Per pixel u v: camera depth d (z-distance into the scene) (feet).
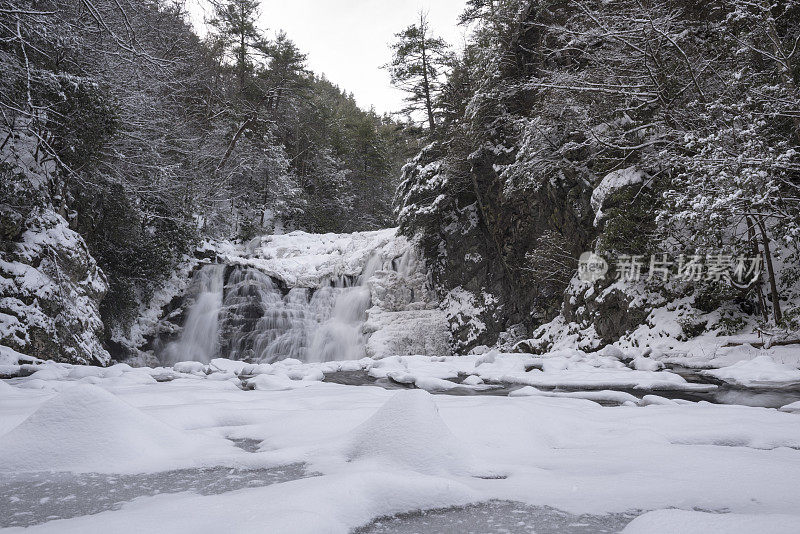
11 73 38.24
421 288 79.30
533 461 8.21
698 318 38.27
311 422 10.84
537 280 59.52
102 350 46.29
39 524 5.54
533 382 26.14
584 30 49.73
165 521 5.02
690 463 7.57
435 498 6.09
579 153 53.78
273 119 129.18
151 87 57.21
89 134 44.45
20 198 41.14
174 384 21.34
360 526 5.38
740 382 24.91
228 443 9.81
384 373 30.86
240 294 76.95
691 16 44.70
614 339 45.03
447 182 73.67
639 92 44.14
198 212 78.43
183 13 48.98
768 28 33.30
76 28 41.24
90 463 7.98
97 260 59.41
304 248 93.45
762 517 4.95
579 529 5.24
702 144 33.17
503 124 67.21
